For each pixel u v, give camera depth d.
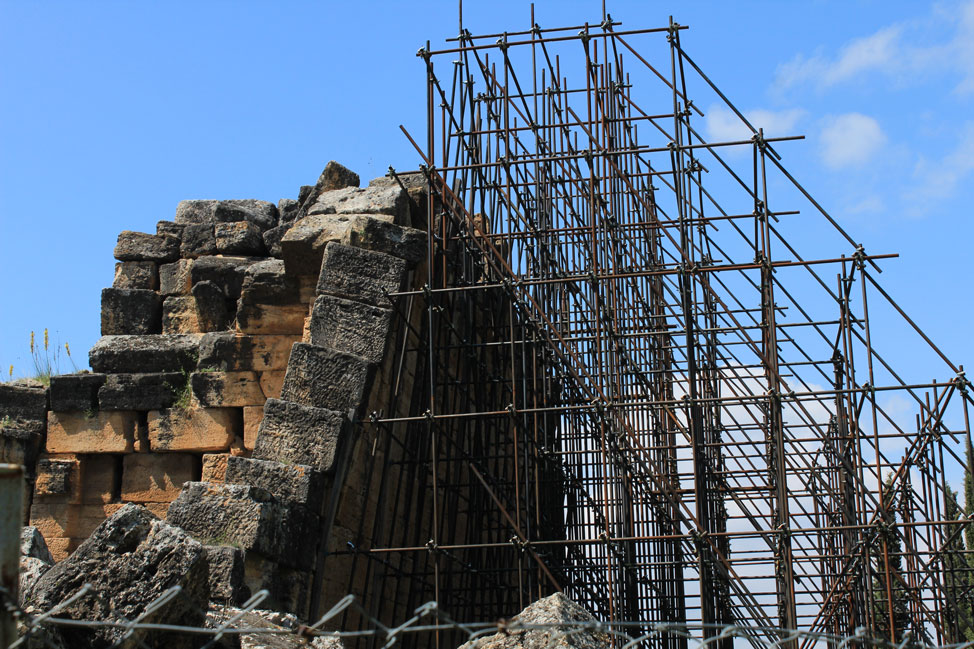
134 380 22.05
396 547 20.95
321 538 18.31
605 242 20.91
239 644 12.69
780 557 20.17
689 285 19.27
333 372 19.44
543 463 24.44
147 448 21.91
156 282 23.14
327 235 20.84
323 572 18.09
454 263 22.12
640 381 23.77
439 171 20.75
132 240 23.23
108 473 22.09
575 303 24.64
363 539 19.67
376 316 20.02
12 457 21.94
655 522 23.98
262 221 23.81
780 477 18.27
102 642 11.10
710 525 23.52
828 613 21.66
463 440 20.77
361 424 19.31
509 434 26.02
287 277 21.42
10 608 6.66
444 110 21.39
